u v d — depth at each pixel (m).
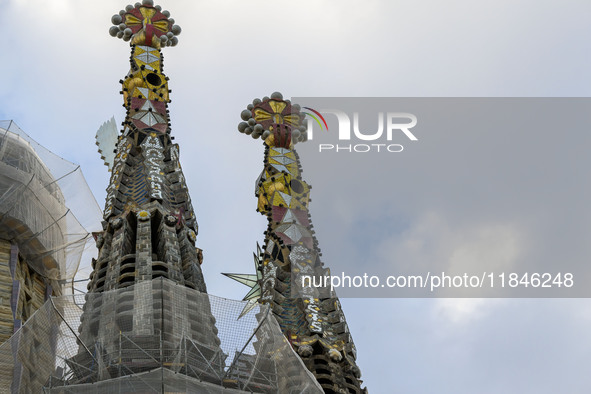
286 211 105.38
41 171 97.06
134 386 65.88
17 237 90.50
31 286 90.69
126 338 71.38
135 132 111.50
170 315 74.56
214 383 69.31
